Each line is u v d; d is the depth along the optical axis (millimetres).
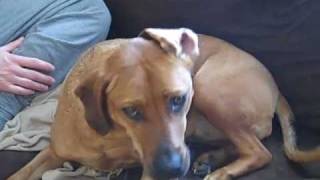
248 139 943
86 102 838
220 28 1034
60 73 1077
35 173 953
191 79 876
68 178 934
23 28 1090
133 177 927
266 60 1014
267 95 972
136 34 1110
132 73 808
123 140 883
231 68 978
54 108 1028
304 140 978
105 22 1103
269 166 931
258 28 1002
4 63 1033
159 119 805
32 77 1039
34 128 1020
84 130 899
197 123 988
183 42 873
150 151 802
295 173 914
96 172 943
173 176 797
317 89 970
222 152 967
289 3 970
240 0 1005
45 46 1061
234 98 950
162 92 796
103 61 861
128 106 803
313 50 957
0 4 1101
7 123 1021
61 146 939
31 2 1097
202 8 1034
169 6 1057
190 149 991
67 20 1089
